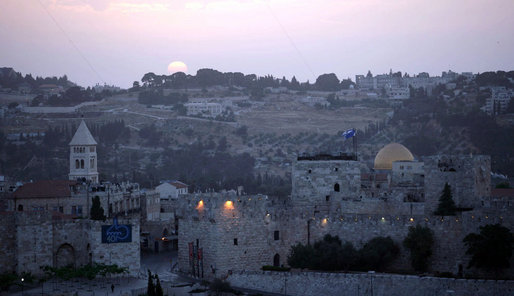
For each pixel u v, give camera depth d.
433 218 184.38
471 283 160.00
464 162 199.12
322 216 196.75
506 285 157.25
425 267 183.12
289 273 177.88
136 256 190.00
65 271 181.00
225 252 189.00
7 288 175.75
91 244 188.88
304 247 188.38
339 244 192.25
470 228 180.12
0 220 183.62
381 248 184.62
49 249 188.25
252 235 192.38
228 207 190.00
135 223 190.12
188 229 197.12
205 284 183.50
